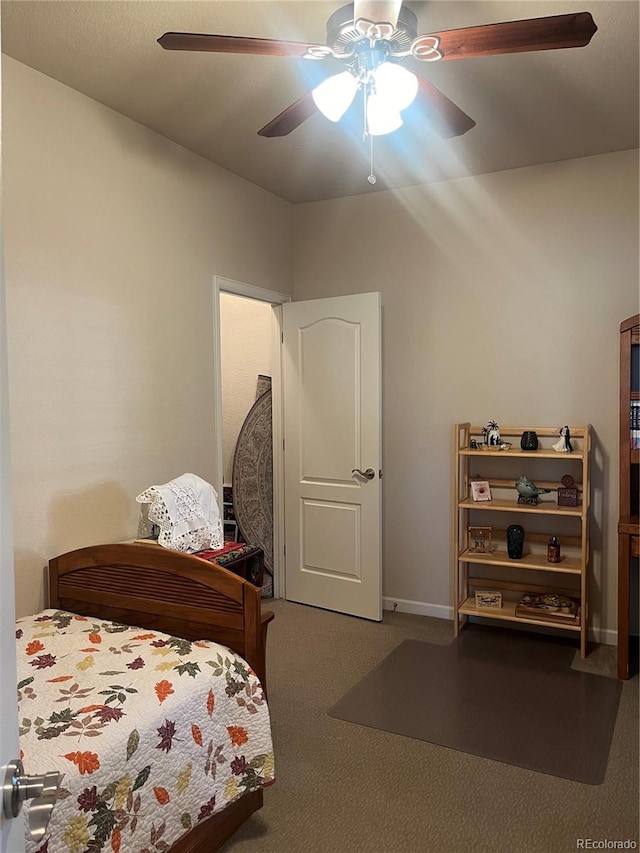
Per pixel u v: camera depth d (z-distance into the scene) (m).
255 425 4.52
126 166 3.01
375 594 3.99
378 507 3.95
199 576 2.27
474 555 3.75
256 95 2.80
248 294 3.96
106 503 2.91
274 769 2.21
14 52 2.43
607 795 2.25
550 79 2.65
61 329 2.68
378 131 2.13
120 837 1.61
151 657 2.05
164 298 3.25
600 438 3.61
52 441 2.65
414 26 2.08
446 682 3.14
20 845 0.80
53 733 1.62
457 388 3.97
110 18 2.22
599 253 3.56
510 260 3.79
